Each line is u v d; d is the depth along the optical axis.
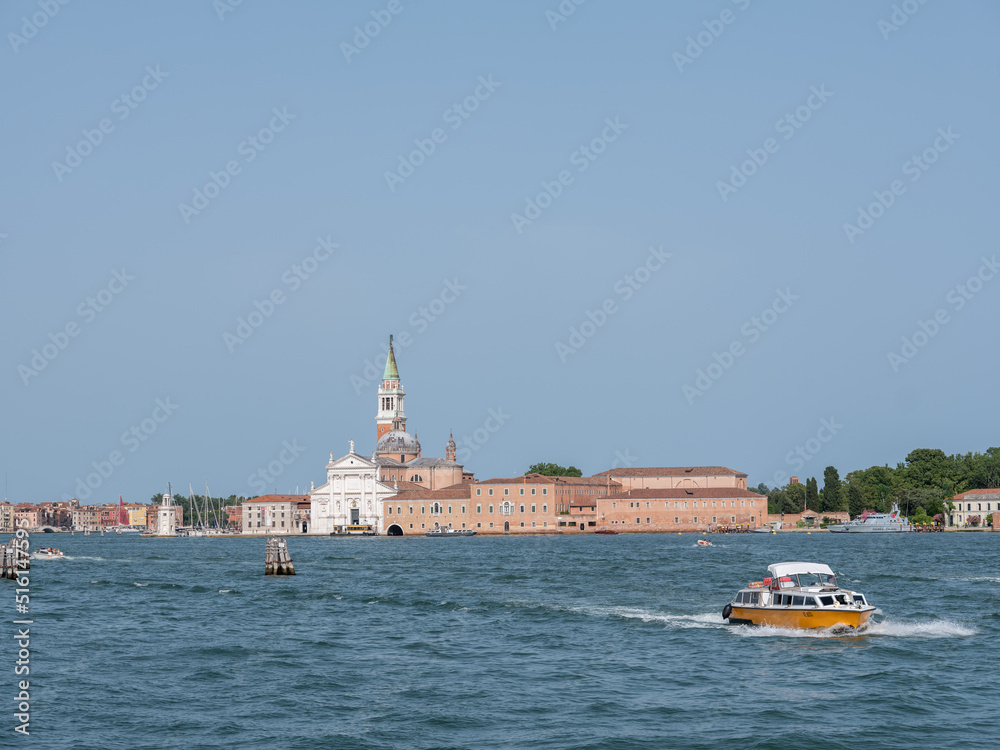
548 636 82.50
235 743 52.19
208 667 71.00
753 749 50.31
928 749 50.09
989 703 58.12
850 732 52.81
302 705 59.56
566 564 171.00
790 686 62.69
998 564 162.38
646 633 82.81
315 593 119.50
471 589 121.00
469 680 65.75
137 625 92.38
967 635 79.81
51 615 100.06
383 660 73.06
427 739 52.53
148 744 52.09
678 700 59.69
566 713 57.09
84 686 64.94
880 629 82.75
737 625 85.88
